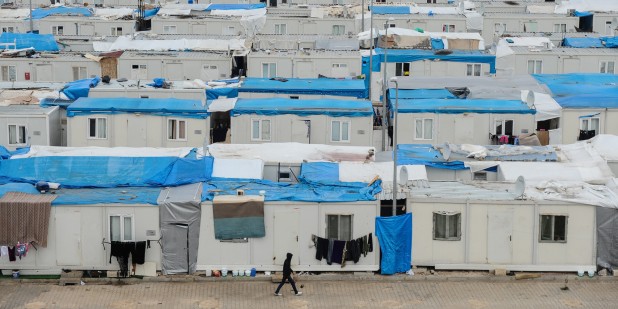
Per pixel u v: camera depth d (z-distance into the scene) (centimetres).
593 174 10012
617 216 9012
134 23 19525
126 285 8900
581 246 9081
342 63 15712
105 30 19562
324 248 9019
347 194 9144
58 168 9788
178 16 19375
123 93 12862
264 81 14025
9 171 9788
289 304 8456
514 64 16175
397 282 8981
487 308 8412
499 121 12381
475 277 9031
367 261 9088
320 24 19175
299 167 10350
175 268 9012
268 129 12000
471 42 16675
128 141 11900
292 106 12088
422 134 12400
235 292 8731
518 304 8500
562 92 13188
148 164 9812
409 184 9519
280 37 17450
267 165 10375
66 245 8956
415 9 19888
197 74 15638
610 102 12575
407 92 13388
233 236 8969
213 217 8950
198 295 8656
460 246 9100
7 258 8962
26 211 8862
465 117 12356
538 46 16650
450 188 9381
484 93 13062
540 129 12494
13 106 12238
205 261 9031
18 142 11812
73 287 8831
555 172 10050
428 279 9006
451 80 14100
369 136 11994
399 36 16588
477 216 9056
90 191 9344
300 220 9000
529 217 9050
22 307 8369
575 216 9044
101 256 8969
